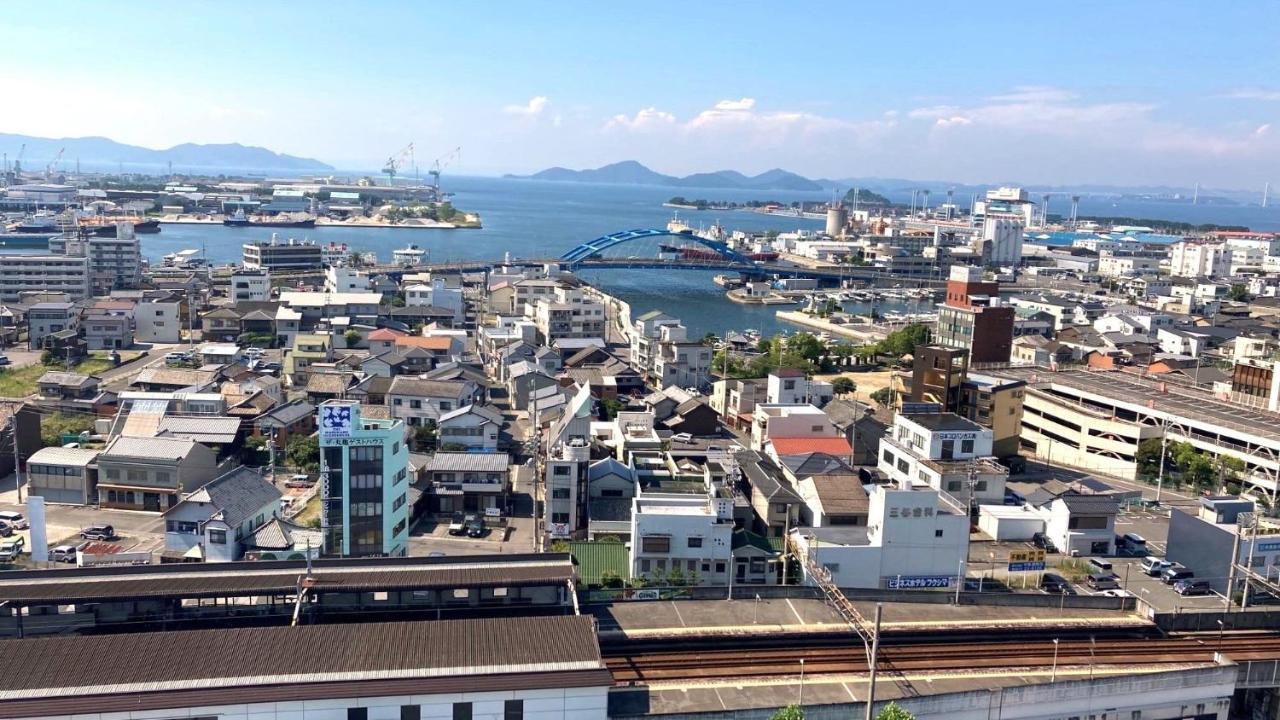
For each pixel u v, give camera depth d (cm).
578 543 4928
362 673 2886
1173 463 7025
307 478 6425
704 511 4741
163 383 8138
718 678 3450
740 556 4722
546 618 3259
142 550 5034
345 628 3136
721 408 8569
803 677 3472
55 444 6900
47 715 2666
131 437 6109
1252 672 3675
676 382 9400
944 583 4519
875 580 4484
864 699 3325
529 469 6806
